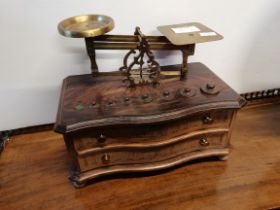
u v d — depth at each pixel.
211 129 0.95
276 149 1.12
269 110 1.39
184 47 0.94
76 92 0.93
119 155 0.93
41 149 1.15
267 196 0.92
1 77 1.05
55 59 1.06
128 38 0.89
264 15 1.15
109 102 0.87
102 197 0.93
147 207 0.89
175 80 0.99
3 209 0.90
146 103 0.87
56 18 0.96
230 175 1.01
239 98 0.89
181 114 0.84
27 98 1.13
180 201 0.91
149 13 1.03
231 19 1.13
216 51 1.21
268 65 1.33
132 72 0.99
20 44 0.99
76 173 0.94
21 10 0.92
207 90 0.91
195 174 1.01
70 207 0.90
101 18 0.88
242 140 1.18
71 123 0.79
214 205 0.89
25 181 1.00
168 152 0.96
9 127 1.21
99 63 1.11
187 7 1.05
